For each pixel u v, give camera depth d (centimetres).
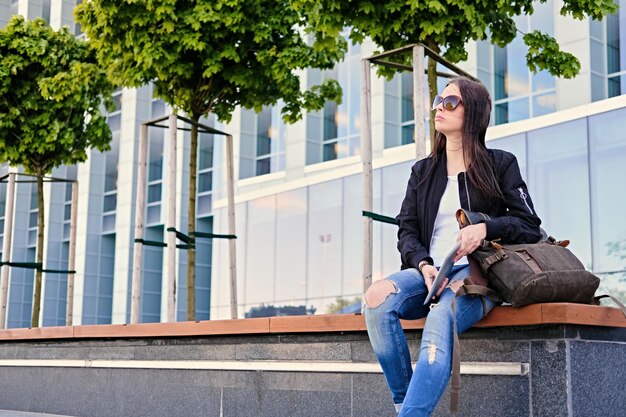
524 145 1560
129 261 2675
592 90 1540
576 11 633
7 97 968
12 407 709
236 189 2348
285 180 2194
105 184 2869
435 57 605
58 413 660
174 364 559
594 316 348
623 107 1420
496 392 370
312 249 2025
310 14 636
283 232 2112
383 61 619
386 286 341
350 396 447
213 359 531
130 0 743
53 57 959
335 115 2080
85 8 790
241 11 784
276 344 490
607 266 1416
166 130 2684
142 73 788
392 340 339
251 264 2200
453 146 366
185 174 2550
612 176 1419
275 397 488
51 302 2877
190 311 764
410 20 610
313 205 2036
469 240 329
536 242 353
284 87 847
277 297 2111
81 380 641
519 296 333
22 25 964
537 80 1625
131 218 2703
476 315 340
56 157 998
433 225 363
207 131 830
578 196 1468
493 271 337
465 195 357
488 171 353
